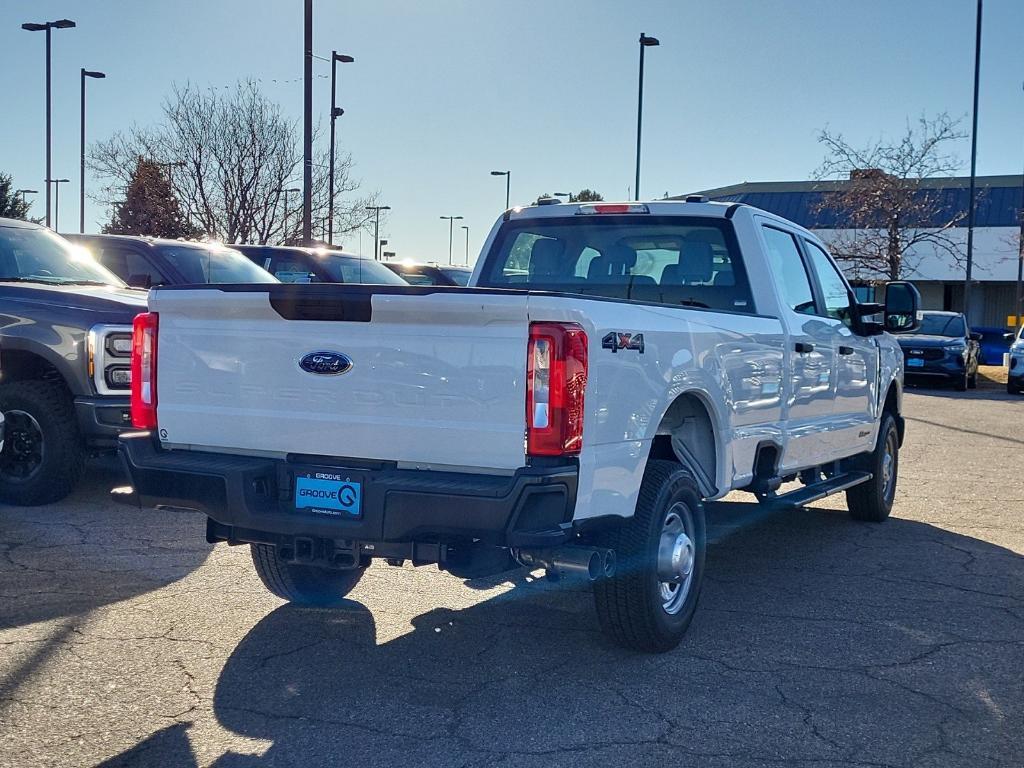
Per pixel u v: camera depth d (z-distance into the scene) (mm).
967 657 4930
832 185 41000
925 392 22641
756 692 4426
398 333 4152
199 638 4973
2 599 5500
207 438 4582
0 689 4266
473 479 4047
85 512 7695
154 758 3672
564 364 3939
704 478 5285
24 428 7781
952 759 3789
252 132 28578
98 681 4387
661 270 6516
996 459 11891
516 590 5992
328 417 4293
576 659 4820
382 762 3682
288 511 4352
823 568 6727
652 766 3689
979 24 30562
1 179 53062
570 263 6785
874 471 8125
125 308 7836
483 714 4133
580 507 4086
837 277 7758
